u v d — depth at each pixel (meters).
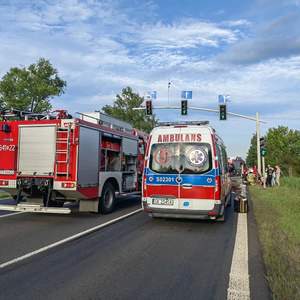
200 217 9.79
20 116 11.24
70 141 10.58
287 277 5.50
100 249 7.33
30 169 10.85
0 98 43.59
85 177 10.91
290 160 49.31
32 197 11.17
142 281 5.45
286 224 9.88
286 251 7.02
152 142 10.24
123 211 12.73
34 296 4.83
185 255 6.95
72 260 6.51
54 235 8.59
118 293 4.97
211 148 9.76
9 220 10.70
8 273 5.75
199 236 8.68
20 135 10.98
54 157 10.65
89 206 11.53
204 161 9.74
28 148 10.90
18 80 44.03
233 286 5.27
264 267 6.21
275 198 17.45
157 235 8.74
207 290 5.11
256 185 29.89
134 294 4.94
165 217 10.88
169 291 5.06
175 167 9.91
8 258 6.59
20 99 43.12
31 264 6.24
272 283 5.28
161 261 6.52
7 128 11.08
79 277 5.59
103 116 13.18
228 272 5.92
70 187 10.50
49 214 11.88
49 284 5.28
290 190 22.97
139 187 14.88
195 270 6.02
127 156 13.95
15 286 5.19
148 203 10.08
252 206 14.84
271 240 7.98
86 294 4.92
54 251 7.11
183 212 9.77
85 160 10.91
